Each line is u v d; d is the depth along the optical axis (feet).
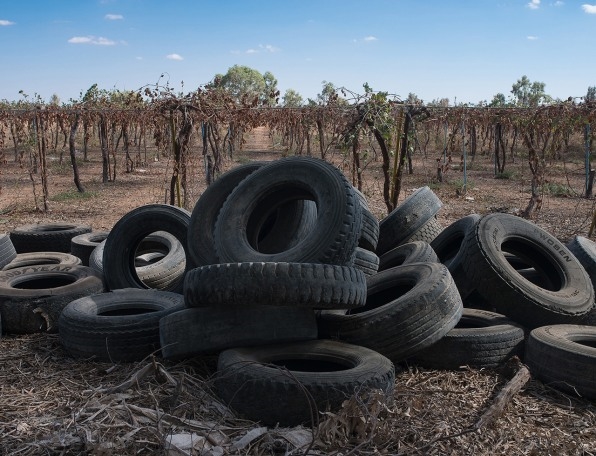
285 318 18.53
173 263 29.48
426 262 24.03
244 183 23.56
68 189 73.97
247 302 17.93
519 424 17.06
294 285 17.63
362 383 16.35
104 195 68.85
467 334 20.95
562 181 81.30
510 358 20.93
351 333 19.76
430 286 20.45
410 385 19.36
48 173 90.43
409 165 89.76
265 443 15.03
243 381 16.69
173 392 17.69
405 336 19.58
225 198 25.34
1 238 29.48
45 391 18.71
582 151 115.75
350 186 21.59
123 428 15.58
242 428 15.99
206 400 17.52
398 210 29.68
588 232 47.03
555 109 51.75
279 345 18.78
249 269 17.75
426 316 19.81
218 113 49.85
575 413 18.10
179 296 24.29
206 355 20.27
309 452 14.66
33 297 24.25
